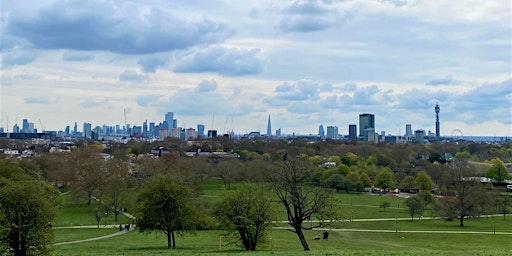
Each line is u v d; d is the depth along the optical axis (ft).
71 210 464.24
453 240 322.96
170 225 259.39
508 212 490.08
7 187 197.36
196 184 481.05
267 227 249.14
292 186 213.05
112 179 461.37
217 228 333.83
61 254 208.74
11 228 191.52
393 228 382.42
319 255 165.07
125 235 319.06
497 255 154.81
